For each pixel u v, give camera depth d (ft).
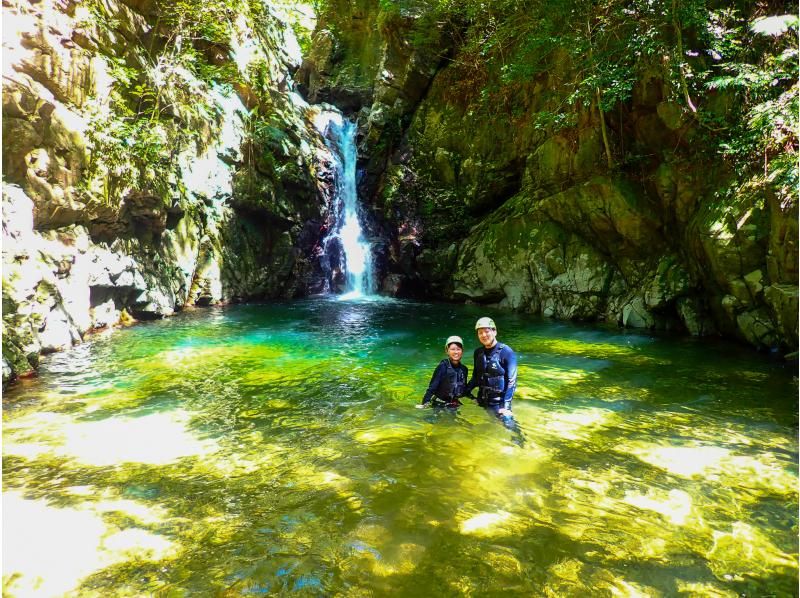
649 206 32.40
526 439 13.78
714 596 7.54
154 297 33.88
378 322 34.91
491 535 9.18
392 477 11.54
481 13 43.62
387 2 50.49
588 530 9.32
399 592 7.69
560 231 38.52
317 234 51.80
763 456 12.68
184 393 18.44
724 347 25.68
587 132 36.06
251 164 44.34
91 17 28.76
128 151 30.22
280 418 15.80
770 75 22.33
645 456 12.70
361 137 56.54
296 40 63.26
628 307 32.81
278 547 8.88
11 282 20.18
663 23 27.45
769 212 23.39
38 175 23.62
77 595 7.68
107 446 13.62
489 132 46.52
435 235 49.11
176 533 9.37
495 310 41.29
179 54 37.52
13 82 22.09
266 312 38.91
